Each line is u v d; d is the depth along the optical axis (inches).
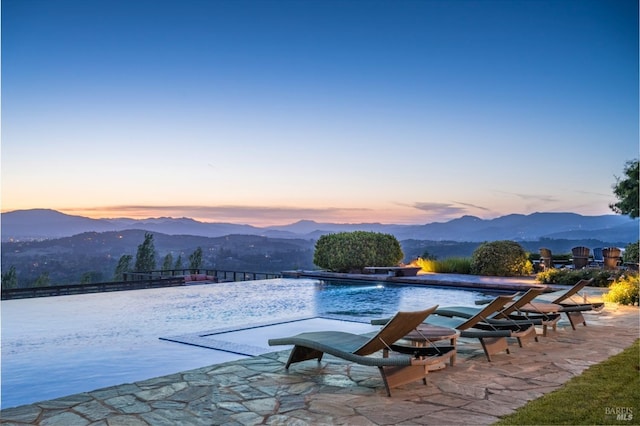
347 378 219.8
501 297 257.9
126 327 394.9
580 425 158.1
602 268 711.1
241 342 317.1
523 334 276.2
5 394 218.1
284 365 244.1
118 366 263.4
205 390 201.6
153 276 930.7
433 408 178.2
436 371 229.6
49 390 223.8
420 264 896.3
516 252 773.9
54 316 454.0
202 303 544.1
